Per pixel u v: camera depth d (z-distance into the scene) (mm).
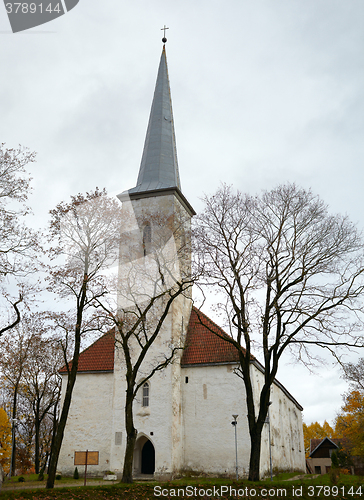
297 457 49719
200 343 36250
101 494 19750
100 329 24547
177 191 38312
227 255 26047
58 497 18953
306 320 23922
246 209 26531
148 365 33875
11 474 35906
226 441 32625
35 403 42938
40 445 45875
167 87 44969
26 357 34219
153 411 32719
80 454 23438
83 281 21672
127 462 22641
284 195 26234
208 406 33750
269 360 24031
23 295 22938
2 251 21562
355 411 49000
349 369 23797
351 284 24359
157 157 41125
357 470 46969
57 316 24828
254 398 33250
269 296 25000
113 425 33312
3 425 43531
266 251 25516
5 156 21234
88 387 35750
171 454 31344
